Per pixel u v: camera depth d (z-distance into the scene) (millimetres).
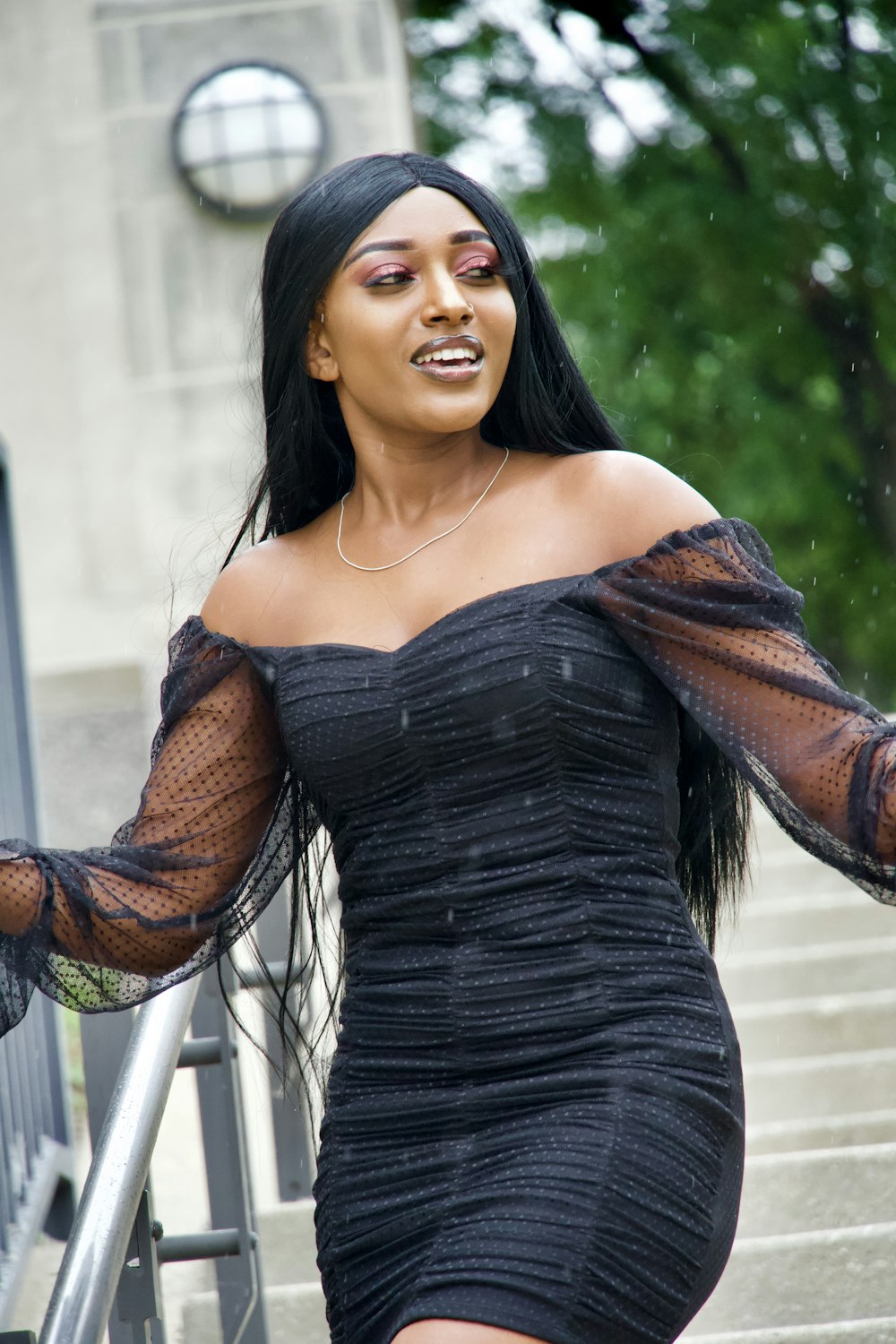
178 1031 7172
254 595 6738
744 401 39219
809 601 42312
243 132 20344
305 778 6344
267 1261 11828
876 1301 10961
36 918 6504
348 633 6359
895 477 39188
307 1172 11625
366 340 6324
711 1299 11086
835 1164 12305
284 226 6602
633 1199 5430
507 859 5906
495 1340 5184
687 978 5879
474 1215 5555
